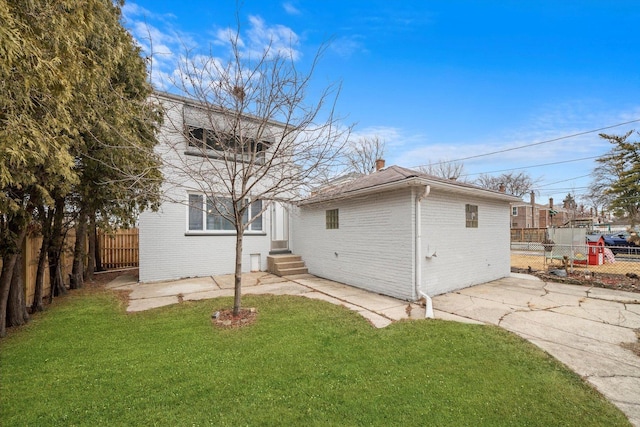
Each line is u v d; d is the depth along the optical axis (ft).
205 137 19.62
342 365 10.97
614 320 16.30
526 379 9.96
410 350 12.25
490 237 29.04
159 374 10.30
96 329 14.93
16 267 15.78
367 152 62.03
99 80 13.87
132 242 39.78
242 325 15.26
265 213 35.22
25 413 8.15
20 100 8.80
